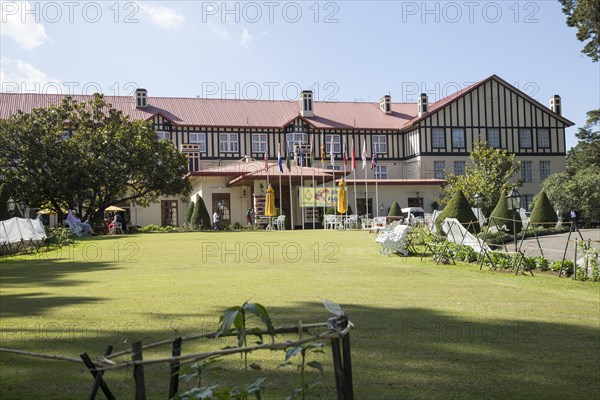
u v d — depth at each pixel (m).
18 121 31.14
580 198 33.09
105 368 2.17
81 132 31.64
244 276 9.93
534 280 9.48
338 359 2.33
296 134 45.94
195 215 33.06
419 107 46.97
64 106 32.62
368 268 11.28
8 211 21.89
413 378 4.01
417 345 4.92
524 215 24.95
